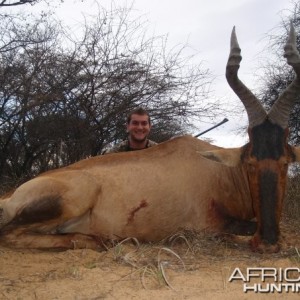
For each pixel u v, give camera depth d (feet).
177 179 6.87
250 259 5.77
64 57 12.83
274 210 6.03
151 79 13.12
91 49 12.91
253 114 6.30
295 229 7.97
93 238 6.56
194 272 5.17
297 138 14.99
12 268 5.47
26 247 6.40
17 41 12.50
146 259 5.65
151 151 7.11
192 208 6.84
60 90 12.37
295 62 6.20
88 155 12.94
